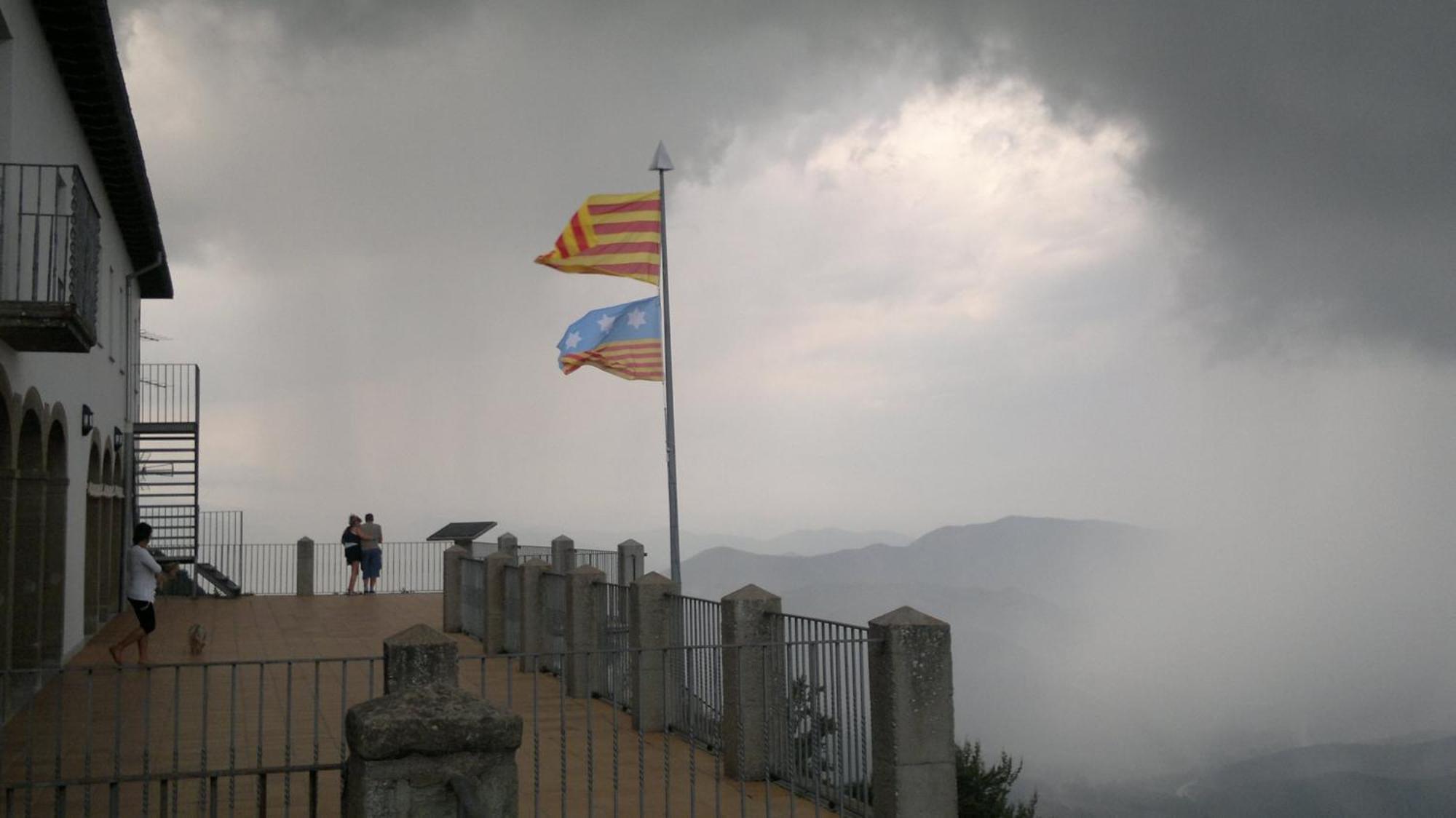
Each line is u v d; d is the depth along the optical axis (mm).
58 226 16297
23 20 13875
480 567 21500
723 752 10602
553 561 20953
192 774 6785
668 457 18234
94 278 14164
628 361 18969
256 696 15164
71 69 16641
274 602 29656
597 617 14625
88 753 7145
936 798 8242
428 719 5277
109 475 24406
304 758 11445
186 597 30672
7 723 13297
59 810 6844
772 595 10367
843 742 8719
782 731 10102
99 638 22141
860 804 8570
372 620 25422
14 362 13445
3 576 13844
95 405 21359
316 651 20250
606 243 18969
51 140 15922
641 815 8562
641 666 12570
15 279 13297
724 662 10516
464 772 5324
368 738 5160
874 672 8398
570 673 15008
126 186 22750
